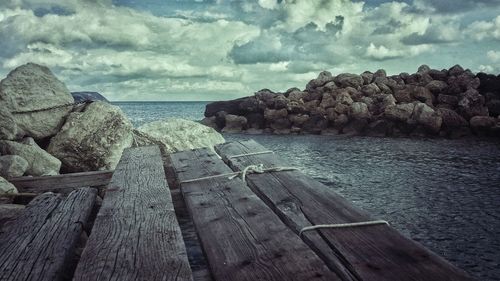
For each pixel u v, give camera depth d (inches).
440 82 1882.4
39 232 122.3
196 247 245.0
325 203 126.0
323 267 85.0
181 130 566.9
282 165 183.5
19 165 305.6
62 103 448.8
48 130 430.0
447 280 75.5
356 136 1648.6
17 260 101.0
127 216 123.3
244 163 189.3
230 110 2121.1
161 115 4478.3
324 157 1103.0
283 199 132.5
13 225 130.0
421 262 83.0
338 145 1369.3
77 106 454.9
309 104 1959.9
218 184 160.1
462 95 1726.1
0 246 111.0
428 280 75.7
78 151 412.5
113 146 427.8
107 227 114.0
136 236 106.3
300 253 92.4
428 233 474.6
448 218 531.5
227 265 88.3
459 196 646.5
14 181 275.6
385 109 1696.6
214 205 133.2
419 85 1947.6
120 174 184.5
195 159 216.5
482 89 1871.3
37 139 430.9
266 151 214.5
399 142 1419.8
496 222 512.1
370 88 1941.4
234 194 144.7
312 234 101.8
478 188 701.9
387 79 2037.4
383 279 76.5
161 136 541.3
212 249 97.6
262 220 116.3
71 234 120.7
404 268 80.5
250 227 111.1
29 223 131.7
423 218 532.1
